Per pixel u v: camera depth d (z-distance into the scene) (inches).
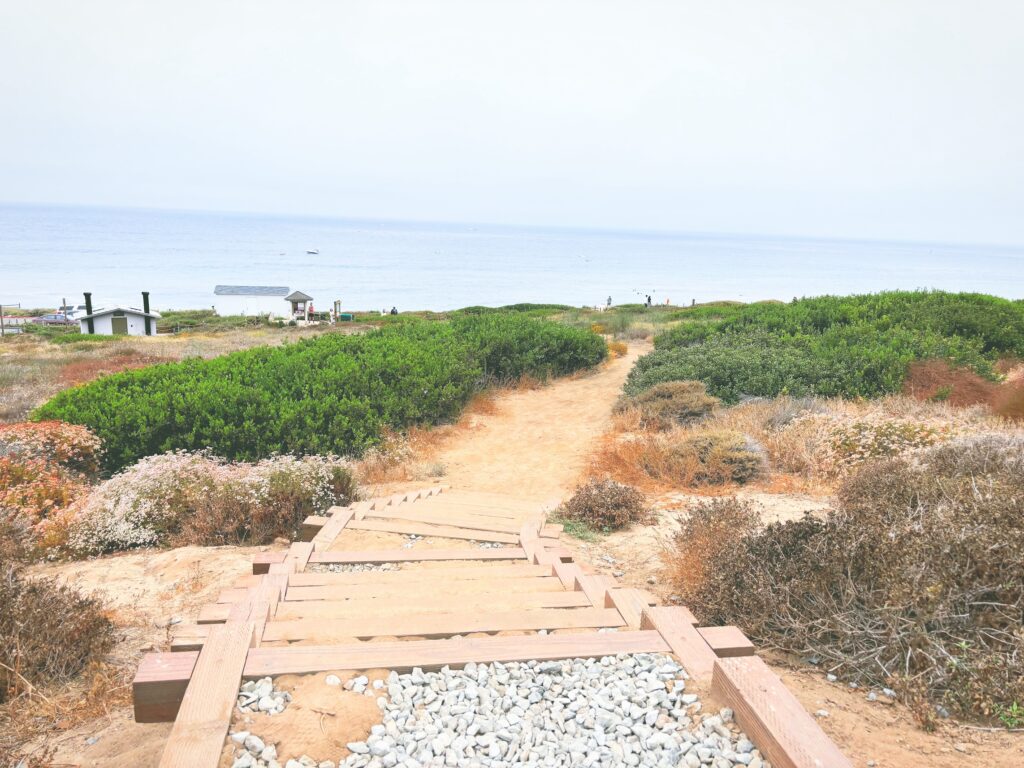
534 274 5826.8
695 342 748.6
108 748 116.6
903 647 137.0
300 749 96.9
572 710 108.0
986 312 707.4
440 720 104.7
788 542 189.2
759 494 326.6
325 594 177.9
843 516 193.3
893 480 243.6
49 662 150.6
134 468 340.8
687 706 108.7
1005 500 170.7
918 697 122.2
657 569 237.3
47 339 1560.0
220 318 2374.5
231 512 287.6
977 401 480.1
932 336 605.0
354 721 103.7
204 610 159.6
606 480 319.0
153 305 3444.9
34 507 317.1
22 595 166.6
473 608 163.8
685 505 316.5
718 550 197.6
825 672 144.6
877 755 107.1
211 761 90.5
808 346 612.7
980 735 114.7
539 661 123.7
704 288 4815.5
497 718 105.3
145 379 526.9
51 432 399.9
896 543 156.4
